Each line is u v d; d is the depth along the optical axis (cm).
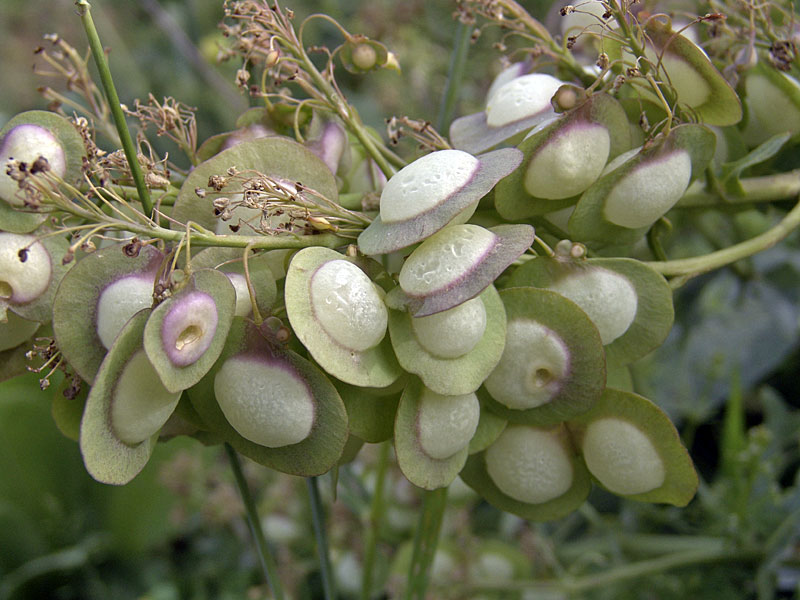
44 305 22
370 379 21
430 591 38
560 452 24
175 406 21
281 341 21
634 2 24
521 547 41
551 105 25
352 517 42
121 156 23
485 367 22
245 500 26
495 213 24
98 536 54
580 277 23
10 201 22
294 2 64
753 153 27
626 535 42
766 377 49
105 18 69
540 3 53
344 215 22
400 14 54
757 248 26
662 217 26
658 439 24
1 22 75
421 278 21
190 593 54
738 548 36
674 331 47
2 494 52
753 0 28
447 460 23
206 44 52
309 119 26
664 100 23
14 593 52
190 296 20
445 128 30
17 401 51
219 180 21
